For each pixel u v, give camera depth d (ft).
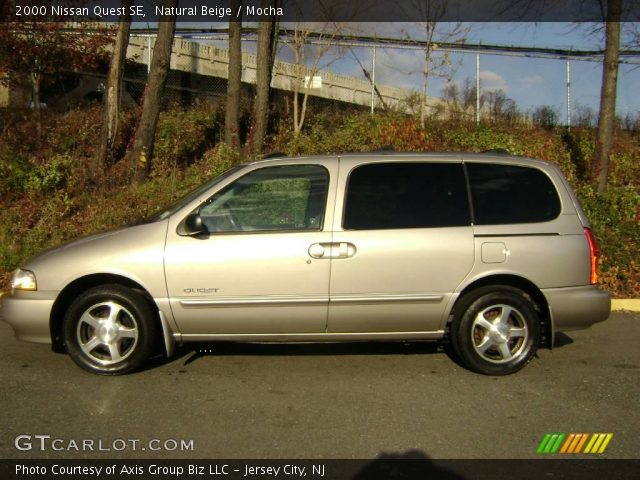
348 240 16.58
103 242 16.80
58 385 16.40
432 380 17.01
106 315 16.87
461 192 17.31
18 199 33.81
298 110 51.39
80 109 47.21
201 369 17.72
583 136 46.21
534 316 17.20
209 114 48.52
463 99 51.93
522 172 17.80
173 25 37.68
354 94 60.49
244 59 59.31
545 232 17.16
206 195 17.12
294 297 16.53
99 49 43.83
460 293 16.87
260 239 16.57
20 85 43.55
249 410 14.96
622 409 15.17
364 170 17.37
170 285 16.46
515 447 13.16
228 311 16.57
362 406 15.24
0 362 18.15
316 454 12.80
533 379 17.20
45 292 16.62
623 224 30.25
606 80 34.14
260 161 17.58
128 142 43.75
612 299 25.81
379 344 20.02
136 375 17.19
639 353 19.66
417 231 16.80
